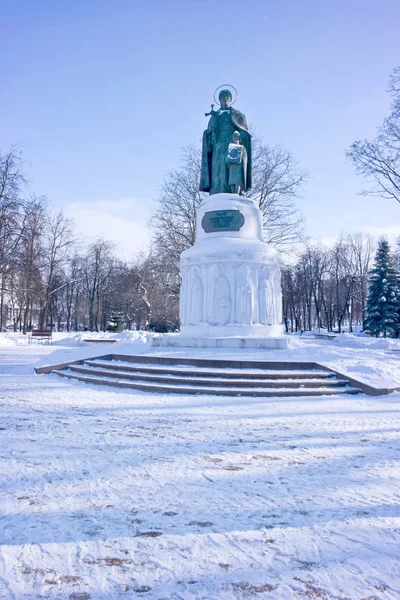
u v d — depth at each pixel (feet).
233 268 48.75
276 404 29.60
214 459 17.04
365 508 12.41
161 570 9.15
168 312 156.87
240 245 48.96
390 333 149.07
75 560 9.52
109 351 49.16
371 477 15.05
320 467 16.12
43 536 10.61
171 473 15.33
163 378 36.73
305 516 11.86
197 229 54.95
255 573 9.05
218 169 55.67
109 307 205.26
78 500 12.87
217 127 56.39
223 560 9.55
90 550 9.96
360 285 194.70
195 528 11.08
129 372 40.50
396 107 75.97
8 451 18.01
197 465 16.25
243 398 32.07
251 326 47.88
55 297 174.29
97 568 9.22
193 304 50.26
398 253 160.56
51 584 8.64
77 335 118.32
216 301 48.39
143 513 11.98
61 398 32.07
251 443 19.51
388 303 150.61
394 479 14.87
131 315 193.26
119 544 10.23
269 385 34.37
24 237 113.91
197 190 101.19
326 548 10.10
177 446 18.93
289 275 173.78
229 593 8.37
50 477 14.85
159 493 13.46
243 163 56.24
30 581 8.73
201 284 50.01
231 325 47.78
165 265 115.65
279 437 20.62
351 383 34.88
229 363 38.73
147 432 21.52
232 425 23.20
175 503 12.68
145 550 9.97
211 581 8.76
